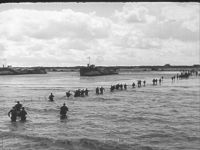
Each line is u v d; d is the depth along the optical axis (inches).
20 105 1293.1
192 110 1583.4
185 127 1100.5
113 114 1437.0
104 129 1067.9
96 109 1633.9
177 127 1101.7
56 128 1081.4
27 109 1624.0
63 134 979.3
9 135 960.9
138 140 901.2
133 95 2571.4
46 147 818.2
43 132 1011.3
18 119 1288.1
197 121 1232.2
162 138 926.4
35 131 1029.8
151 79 6003.9
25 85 4116.6
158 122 1211.2
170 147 819.4
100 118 1315.2
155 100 2140.7
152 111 1545.3
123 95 2568.9
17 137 934.4
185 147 819.4
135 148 810.2
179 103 1939.0
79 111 1550.2
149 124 1166.3
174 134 981.8
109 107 1732.3
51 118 1315.2
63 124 1165.7
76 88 3425.2
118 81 5167.3
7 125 1139.9
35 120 1261.1
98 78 6653.5
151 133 995.9
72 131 1032.2
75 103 1955.0
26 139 911.7
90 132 1013.8
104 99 2235.5
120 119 1290.6
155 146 831.1
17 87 3693.4
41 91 3031.5
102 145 840.3
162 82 4778.5
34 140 900.0
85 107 1731.1
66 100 2155.5
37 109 1625.2
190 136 951.0
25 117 1251.8
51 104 1884.8
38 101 2073.1
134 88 3454.7
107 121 1239.5
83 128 1087.0
